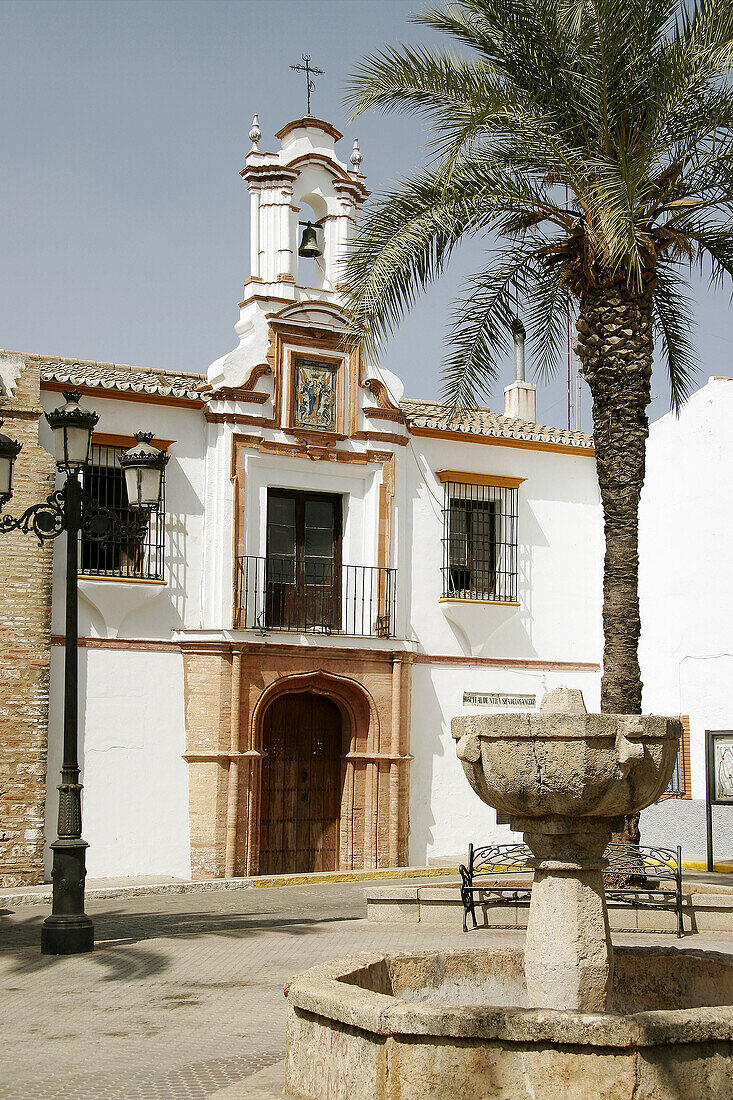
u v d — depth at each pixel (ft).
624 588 50.57
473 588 78.07
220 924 49.08
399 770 72.49
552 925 25.05
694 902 44.24
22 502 63.26
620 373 51.03
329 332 73.51
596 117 49.96
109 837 65.16
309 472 73.00
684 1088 19.81
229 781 67.51
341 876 67.41
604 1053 19.72
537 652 79.30
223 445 70.13
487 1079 20.11
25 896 58.08
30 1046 28.48
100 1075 25.59
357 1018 21.03
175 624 68.54
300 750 72.28
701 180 51.52
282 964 38.96
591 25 47.65
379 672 72.64
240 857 67.10
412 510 76.38
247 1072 25.59
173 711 67.67
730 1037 20.29
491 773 24.93
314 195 75.46
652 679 79.51
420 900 47.21
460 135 47.70
